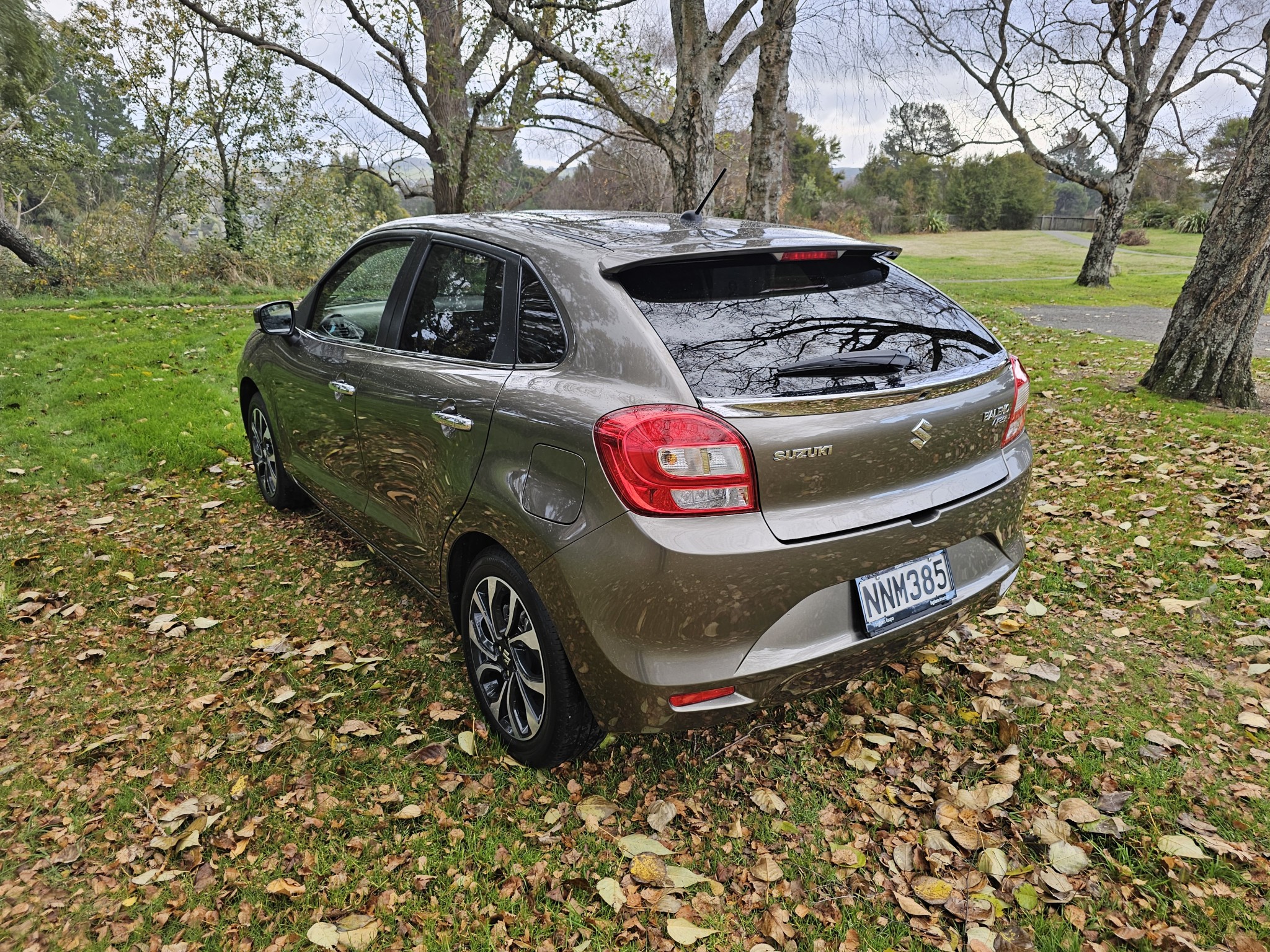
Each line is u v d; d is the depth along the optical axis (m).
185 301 13.96
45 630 3.25
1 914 1.94
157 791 2.36
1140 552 3.84
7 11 16.48
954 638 3.15
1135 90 19.52
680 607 1.90
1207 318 6.47
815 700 2.77
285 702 2.77
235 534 4.19
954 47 18.03
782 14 8.88
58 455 5.18
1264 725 2.56
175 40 17.44
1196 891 1.98
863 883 2.03
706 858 2.11
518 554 2.20
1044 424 6.15
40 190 35.16
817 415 1.95
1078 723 2.63
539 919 1.93
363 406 3.05
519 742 2.41
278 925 1.92
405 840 2.17
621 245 2.34
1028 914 1.94
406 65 15.94
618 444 1.91
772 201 10.05
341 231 20.53
